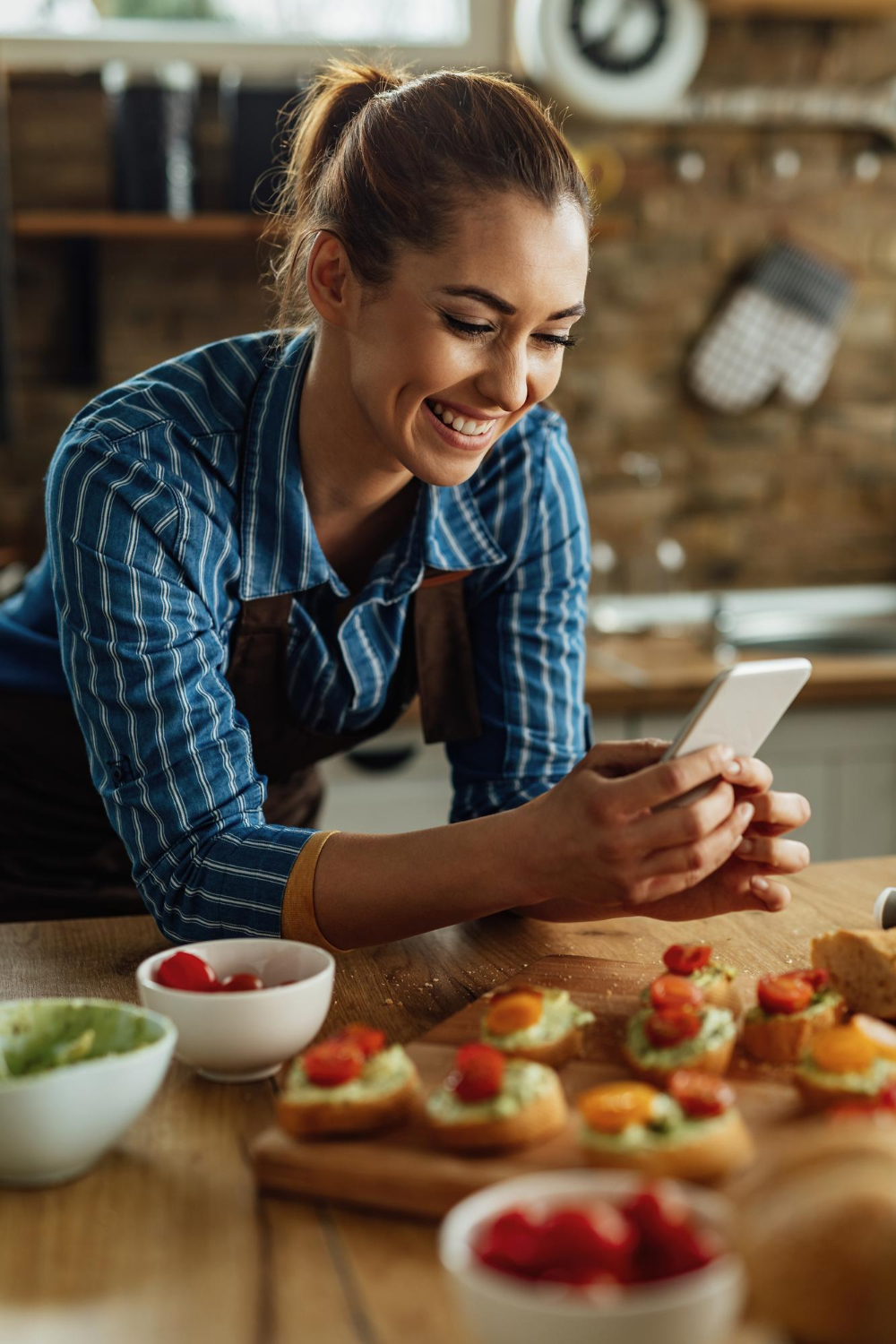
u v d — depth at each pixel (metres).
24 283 2.68
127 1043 0.78
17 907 1.44
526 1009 0.84
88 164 2.65
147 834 1.06
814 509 3.04
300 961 0.90
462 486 1.29
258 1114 0.82
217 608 1.16
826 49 2.81
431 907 1.00
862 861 1.34
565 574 1.35
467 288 0.99
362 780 2.31
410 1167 0.69
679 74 2.67
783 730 2.39
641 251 2.86
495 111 1.01
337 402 1.14
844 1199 0.54
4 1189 0.73
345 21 2.77
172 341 2.76
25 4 2.67
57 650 1.39
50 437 2.74
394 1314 0.60
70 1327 0.60
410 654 1.36
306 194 1.19
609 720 2.37
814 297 2.89
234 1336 0.59
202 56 2.71
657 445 2.96
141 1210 0.70
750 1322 0.56
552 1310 0.49
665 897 1.09
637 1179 0.58
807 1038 0.83
